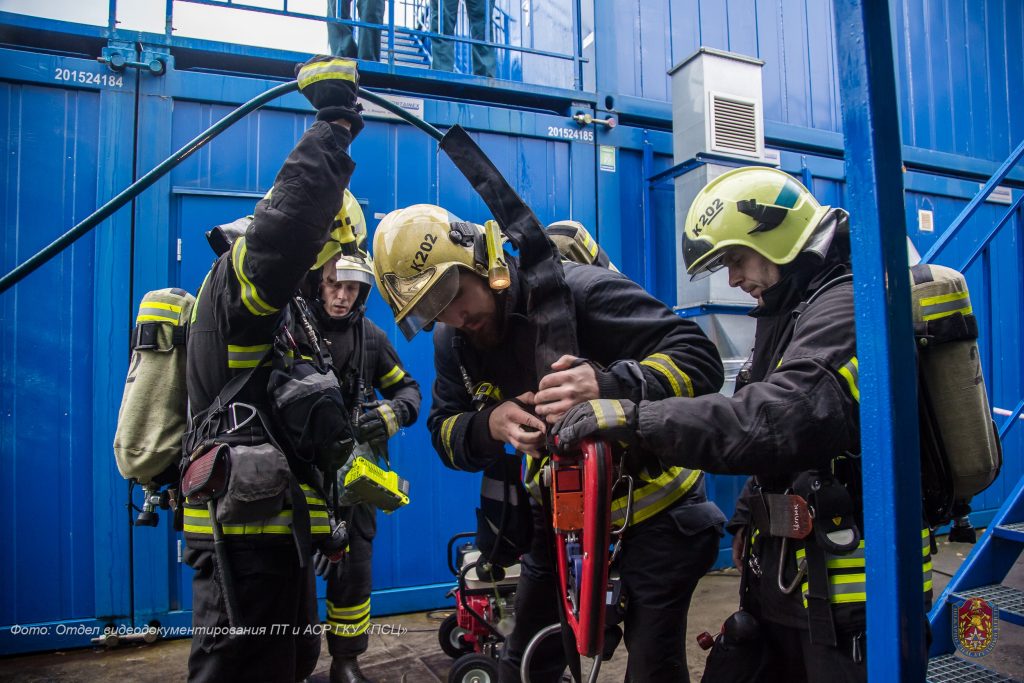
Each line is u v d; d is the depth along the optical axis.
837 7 0.95
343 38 3.91
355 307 2.62
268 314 1.52
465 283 1.46
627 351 1.42
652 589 1.65
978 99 5.53
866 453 0.92
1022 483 2.32
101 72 3.27
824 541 1.20
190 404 1.71
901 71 5.16
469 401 1.85
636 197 4.25
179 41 3.39
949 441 1.25
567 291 1.37
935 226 5.11
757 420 1.05
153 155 3.33
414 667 2.92
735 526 1.73
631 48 4.40
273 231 1.38
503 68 5.80
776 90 4.85
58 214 3.21
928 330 1.21
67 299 3.20
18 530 3.07
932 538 1.33
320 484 1.79
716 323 3.89
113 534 3.19
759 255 1.43
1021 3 5.83
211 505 1.52
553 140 4.04
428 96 3.93
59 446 3.15
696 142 3.96
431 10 4.35
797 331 1.20
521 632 1.87
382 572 3.56
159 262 3.32
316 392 1.65
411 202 3.72
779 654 1.46
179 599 3.27
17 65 3.15
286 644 1.58
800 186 1.42
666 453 1.09
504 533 1.70
